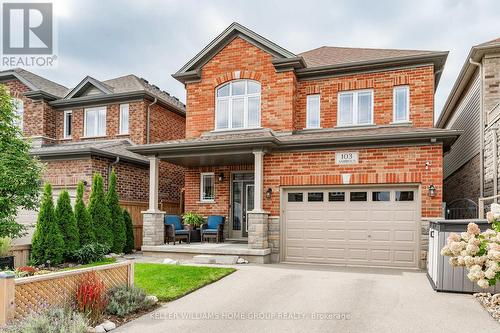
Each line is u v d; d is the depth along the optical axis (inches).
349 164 455.5
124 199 616.4
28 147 428.8
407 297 294.7
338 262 457.1
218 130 565.3
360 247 450.9
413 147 435.5
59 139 741.9
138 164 649.0
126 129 709.3
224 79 570.9
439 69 520.7
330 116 537.6
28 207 421.7
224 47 575.5
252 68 557.3
